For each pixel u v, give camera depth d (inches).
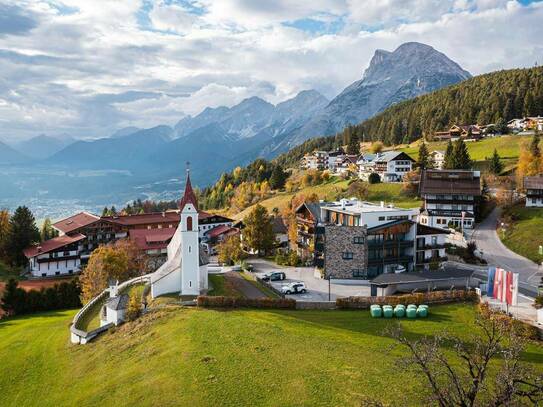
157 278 3211.1
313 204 4670.3
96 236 5866.1
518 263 3924.7
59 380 2202.3
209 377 1825.8
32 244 5792.3
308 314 2719.0
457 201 5216.5
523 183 5295.3
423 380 1708.9
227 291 3326.8
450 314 2645.2
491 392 1557.6
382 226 3843.5
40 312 3927.2
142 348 2277.3
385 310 2623.0
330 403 1604.3
